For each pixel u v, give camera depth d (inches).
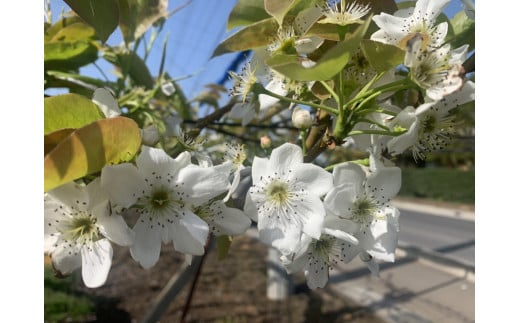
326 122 6.0
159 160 4.6
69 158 4.0
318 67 4.3
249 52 7.2
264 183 5.2
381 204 5.3
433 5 5.3
